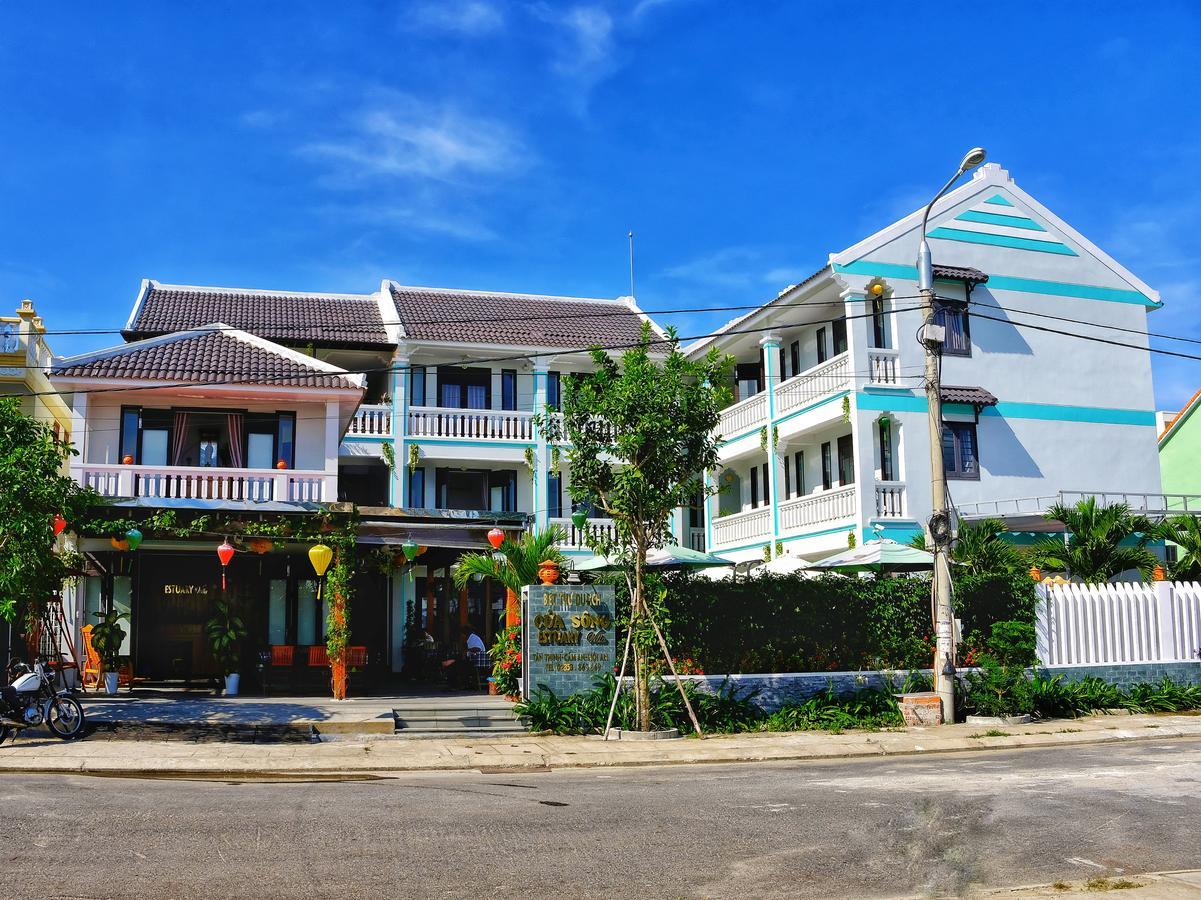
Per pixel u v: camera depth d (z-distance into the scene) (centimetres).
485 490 3189
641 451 1703
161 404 2288
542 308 3612
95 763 1379
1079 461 2827
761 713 1838
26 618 1836
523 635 1861
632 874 777
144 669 2308
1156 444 2914
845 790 1148
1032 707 1881
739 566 2984
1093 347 2900
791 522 2942
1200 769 1290
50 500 1627
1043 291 2872
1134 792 1118
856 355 2653
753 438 3203
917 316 2717
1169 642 2127
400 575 2817
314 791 1164
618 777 1320
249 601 2398
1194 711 1995
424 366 3064
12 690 1545
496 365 3225
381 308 3450
